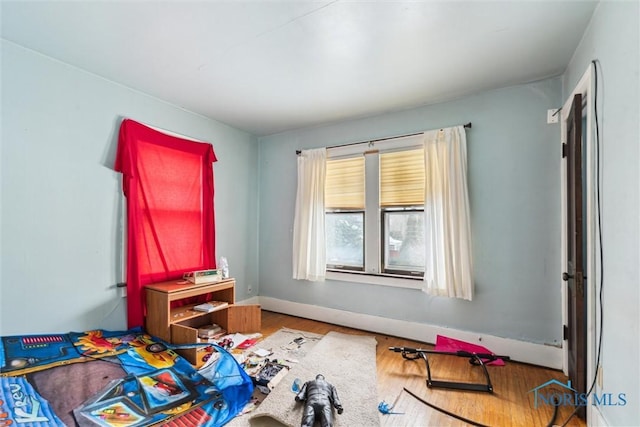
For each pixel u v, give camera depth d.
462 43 1.87
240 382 1.86
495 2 1.51
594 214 1.55
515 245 2.41
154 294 2.44
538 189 2.34
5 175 1.88
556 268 2.27
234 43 1.89
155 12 1.60
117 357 1.99
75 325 2.19
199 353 2.28
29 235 1.98
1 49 1.86
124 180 2.47
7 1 1.50
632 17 1.17
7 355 1.77
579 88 1.81
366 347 2.59
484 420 1.63
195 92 2.62
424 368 2.23
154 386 1.75
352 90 2.55
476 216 2.56
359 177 3.18
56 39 1.86
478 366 2.26
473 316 2.56
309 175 3.40
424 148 2.72
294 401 1.75
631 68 1.18
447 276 2.55
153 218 2.64
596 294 1.52
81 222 2.23
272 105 2.89
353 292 3.16
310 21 1.67
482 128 2.56
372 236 3.08
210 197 3.17
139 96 2.60
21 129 1.95
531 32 1.75
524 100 2.40
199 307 2.73
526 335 2.36
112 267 2.41
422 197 2.83
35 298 2.00
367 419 1.62
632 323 1.16
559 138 2.27
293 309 3.57
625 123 1.23
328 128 3.43
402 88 2.50
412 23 1.68
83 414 1.45
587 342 1.63
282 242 3.72
